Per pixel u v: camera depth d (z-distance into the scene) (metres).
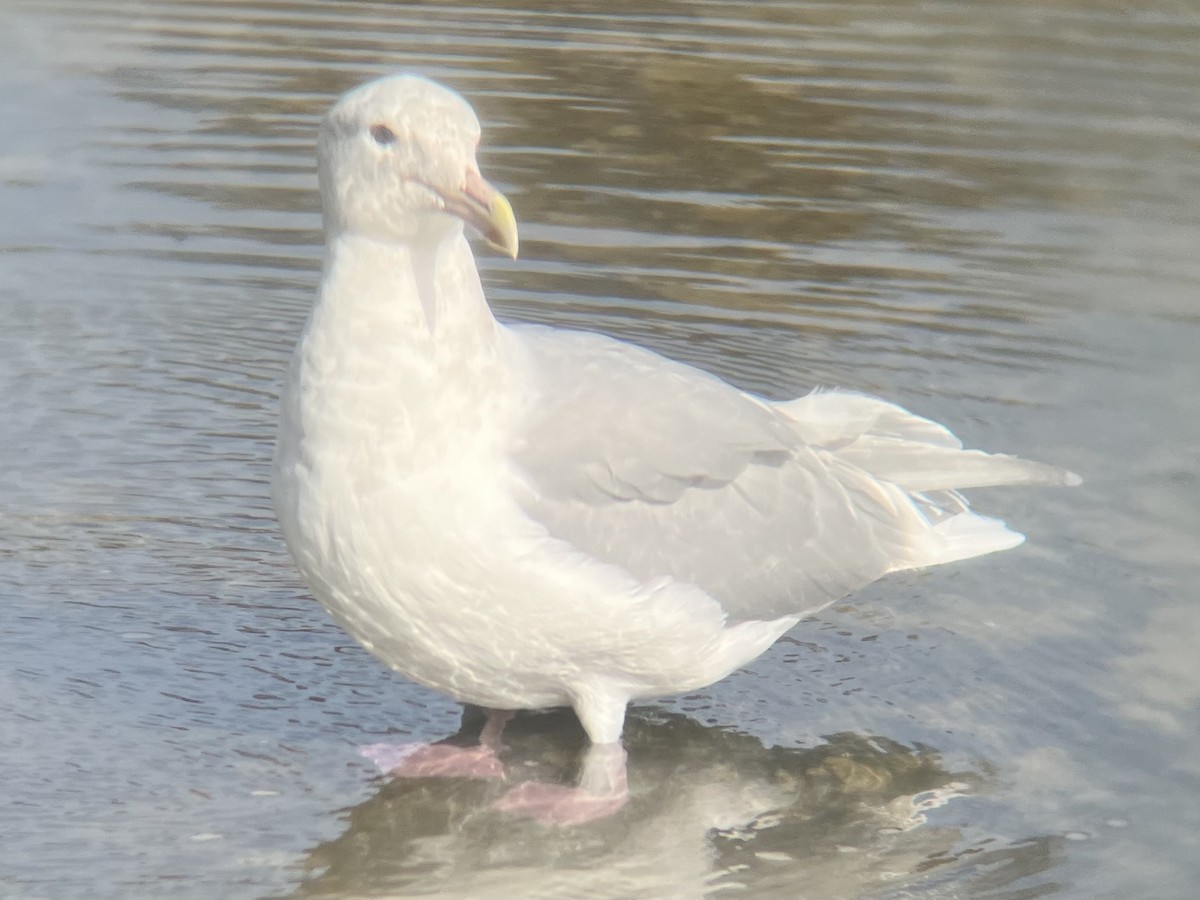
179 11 22.92
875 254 16.69
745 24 23.08
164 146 18.41
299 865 8.92
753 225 17.16
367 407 8.89
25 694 10.23
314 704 10.36
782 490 10.11
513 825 9.34
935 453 10.66
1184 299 15.93
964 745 10.08
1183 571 11.72
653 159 18.52
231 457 12.98
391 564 9.03
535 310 15.20
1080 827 9.36
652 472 9.57
